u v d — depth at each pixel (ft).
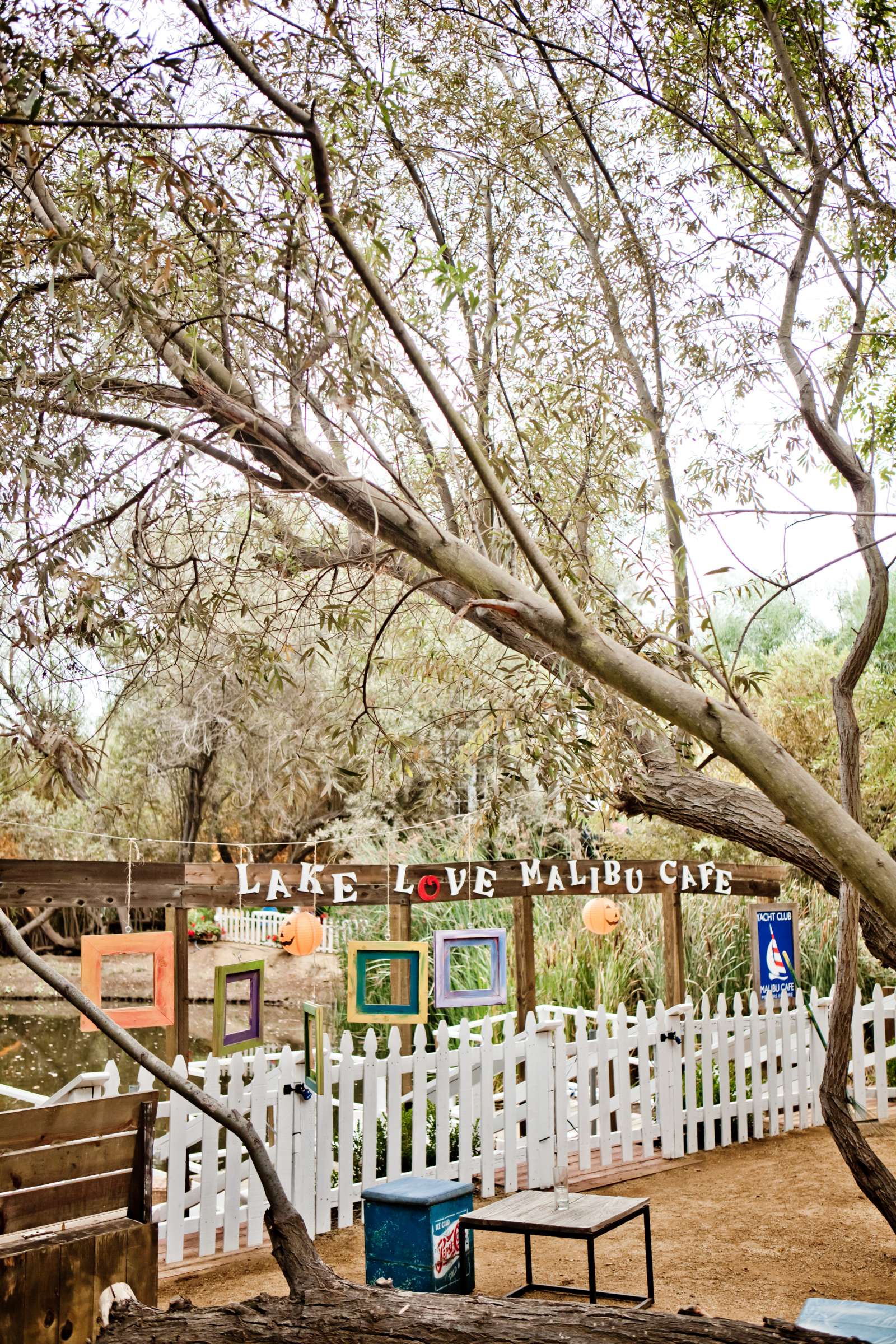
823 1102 16.37
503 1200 17.89
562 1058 24.59
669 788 23.86
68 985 9.34
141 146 11.10
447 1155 22.99
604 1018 25.93
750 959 38.50
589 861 27.37
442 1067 23.27
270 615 14.43
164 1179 21.53
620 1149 26.21
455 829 41.16
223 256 11.63
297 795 16.15
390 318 8.42
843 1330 12.07
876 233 19.72
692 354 21.83
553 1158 24.25
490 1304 9.16
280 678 14.51
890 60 19.07
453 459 15.60
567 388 17.08
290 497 12.82
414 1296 9.36
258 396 12.69
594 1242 19.44
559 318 18.43
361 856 45.21
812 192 17.10
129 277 11.34
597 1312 8.87
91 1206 12.90
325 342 11.71
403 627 18.35
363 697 14.67
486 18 19.45
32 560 11.85
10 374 12.97
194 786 60.54
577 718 15.14
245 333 12.42
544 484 16.08
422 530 10.34
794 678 46.98
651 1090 26.84
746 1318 16.40
